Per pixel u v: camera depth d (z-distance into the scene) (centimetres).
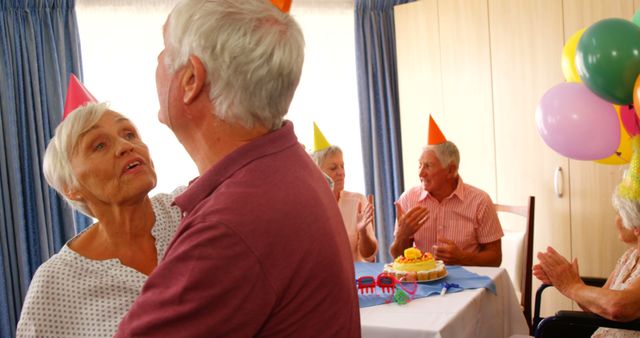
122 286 104
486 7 318
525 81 305
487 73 321
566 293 184
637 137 179
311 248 72
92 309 102
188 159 344
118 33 332
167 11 338
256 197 71
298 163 79
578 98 207
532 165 306
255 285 68
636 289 168
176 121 80
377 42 375
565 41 289
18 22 303
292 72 78
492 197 325
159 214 115
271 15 77
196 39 74
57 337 101
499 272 208
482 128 326
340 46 377
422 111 354
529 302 254
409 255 207
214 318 67
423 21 349
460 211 255
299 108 371
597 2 277
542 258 191
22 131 304
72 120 109
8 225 299
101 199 108
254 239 68
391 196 380
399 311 173
